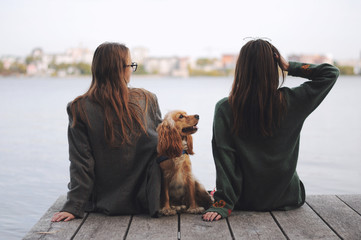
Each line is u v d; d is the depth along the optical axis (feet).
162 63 331.36
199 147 30.76
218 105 10.09
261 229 9.22
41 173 23.53
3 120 50.85
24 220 16.10
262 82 9.45
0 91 139.23
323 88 9.59
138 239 8.76
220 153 9.95
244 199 10.31
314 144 33.73
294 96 9.64
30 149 30.96
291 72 10.11
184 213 10.27
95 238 8.83
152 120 10.50
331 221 9.72
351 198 11.44
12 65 342.85
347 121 50.72
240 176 10.06
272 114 9.56
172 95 108.47
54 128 43.32
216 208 9.95
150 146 10.27
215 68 336.49
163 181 10.11
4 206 17.62
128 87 10.43
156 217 10.00
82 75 325.21
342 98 100.01
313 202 11.11
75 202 9.91
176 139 9.76
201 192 10.55
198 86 190.70
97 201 10.34
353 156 28.58
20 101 86.79
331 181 21.93
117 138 9.97
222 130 9.93
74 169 10.03
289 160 9.91
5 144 33.14
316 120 51.98
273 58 9.63
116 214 10.19
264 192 10.09
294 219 9.82
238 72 9.73
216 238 8.76
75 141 10.07
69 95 112.88
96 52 10.19
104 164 10.11
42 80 315.37
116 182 10.18
